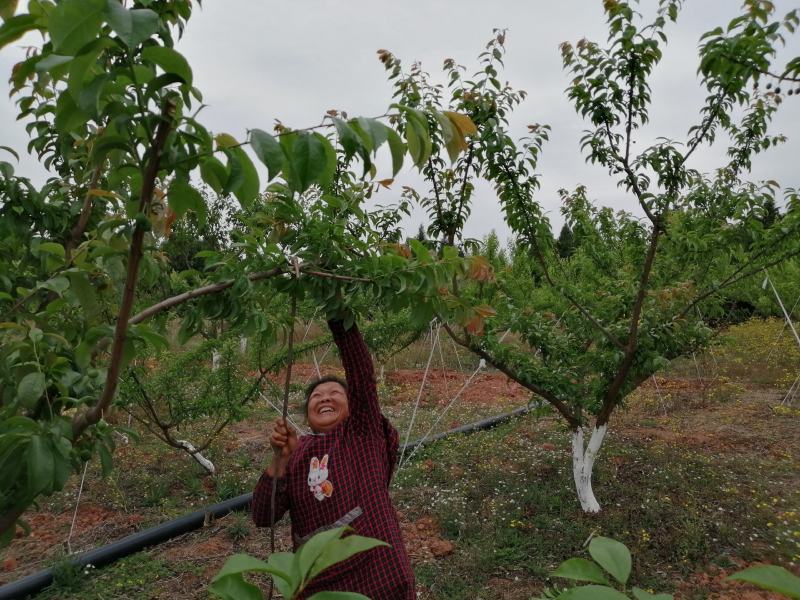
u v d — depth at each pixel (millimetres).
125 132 1085
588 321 4863
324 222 1769
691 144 3941
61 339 1564
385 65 4242
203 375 5559
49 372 1483
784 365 10594
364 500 2133
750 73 3275
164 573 3840
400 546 2127
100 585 3709
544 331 4582
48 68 867
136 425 7008
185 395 5805
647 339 4246
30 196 1853
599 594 607
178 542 4387
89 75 1042
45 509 5008
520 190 4383
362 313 2270
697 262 4707
